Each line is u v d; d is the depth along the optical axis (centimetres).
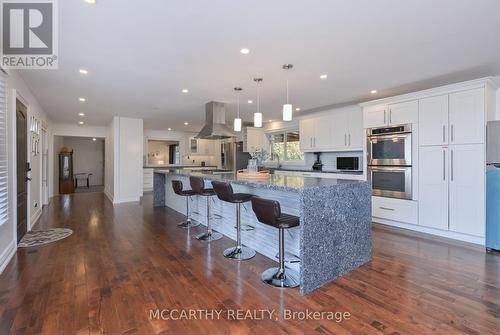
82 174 1123
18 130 354
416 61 310
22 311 196
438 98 380
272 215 233
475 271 265
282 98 482
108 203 678
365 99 494
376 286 236
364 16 212
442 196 378
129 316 190
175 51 277
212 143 1054
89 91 430
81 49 271
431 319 187
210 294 222
